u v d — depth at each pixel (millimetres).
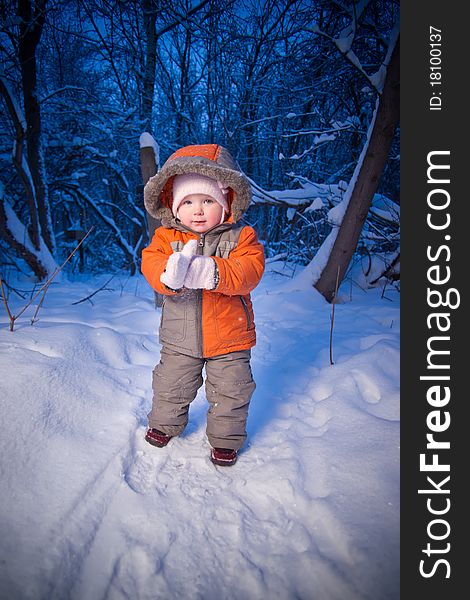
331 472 1436
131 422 1729
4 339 2135
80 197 8023
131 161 7941
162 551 1191
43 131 6695
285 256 6449
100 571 1121
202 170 1432
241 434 1583
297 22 6023
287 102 7305
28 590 1028
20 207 6891
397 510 1247
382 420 1752
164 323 1614
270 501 1390
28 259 5195
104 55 7156
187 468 1563
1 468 1350
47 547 1137
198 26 6707
